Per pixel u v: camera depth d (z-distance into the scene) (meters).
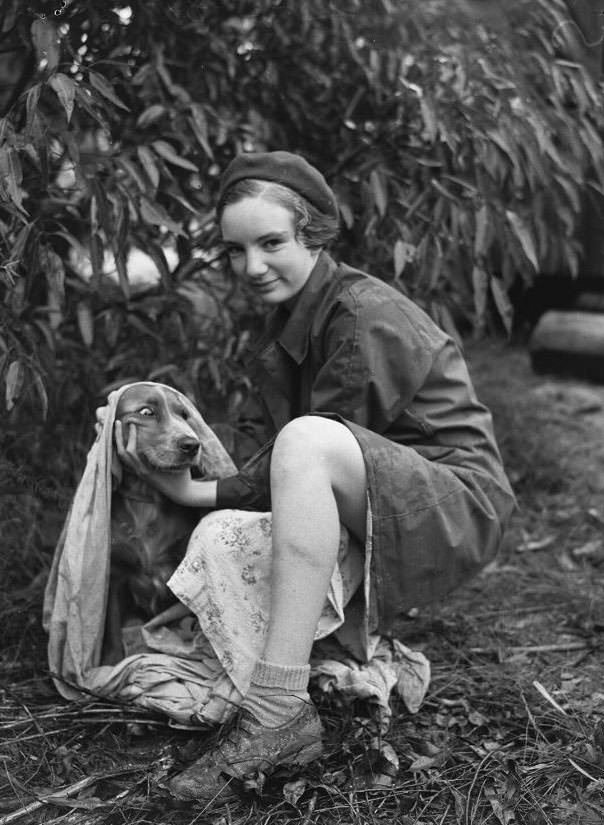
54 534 2.85
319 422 1.86
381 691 2.03
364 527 1.95
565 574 2.96
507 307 2.96
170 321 3.06
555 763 1.89
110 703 2.13
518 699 2.19
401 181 3.03
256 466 2.06
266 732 1.80
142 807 1.79
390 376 2.02
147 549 2.18
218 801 1.78
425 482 1.92
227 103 3.05
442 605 2.75
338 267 2.15
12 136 2.17
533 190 2.94
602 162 3.05
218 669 2.07
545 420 4.20
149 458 2.04
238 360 3.07
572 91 3.06
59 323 2.82
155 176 2.44
